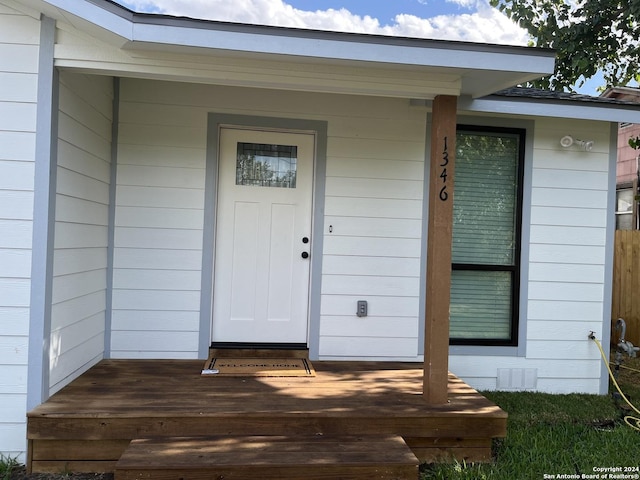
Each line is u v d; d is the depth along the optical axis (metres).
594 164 4.59
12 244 2.94
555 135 4.54
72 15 2.68
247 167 4.27
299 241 4.32
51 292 3.03
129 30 2.70
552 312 4.55
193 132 4.14
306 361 4.13
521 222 4.51
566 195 4.56
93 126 3.66
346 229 4.30
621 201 8.80
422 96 3.30
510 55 2.99
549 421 3.76
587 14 8.16
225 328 4.25
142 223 4.09
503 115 4.46
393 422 3.00
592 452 3.19
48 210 2.95
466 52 2.95
